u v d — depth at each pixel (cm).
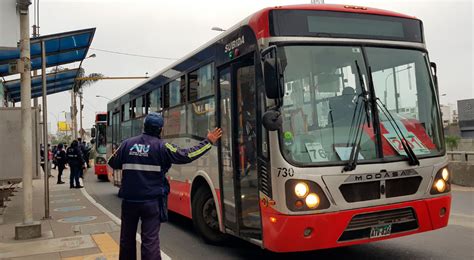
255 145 568
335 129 529
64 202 1336
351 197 511
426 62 607
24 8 826
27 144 827
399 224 536
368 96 549
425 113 587
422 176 550
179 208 845
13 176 1041
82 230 867
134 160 509
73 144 1806
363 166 518
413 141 560
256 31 559
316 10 555
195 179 769
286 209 501
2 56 1228
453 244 704
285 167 504
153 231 508
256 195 568
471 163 1498
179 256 680
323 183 502
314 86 534
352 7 578
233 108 627
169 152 512
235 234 627
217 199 686
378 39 578
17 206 1272
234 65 628
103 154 2247
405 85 580
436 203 557
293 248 500
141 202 505
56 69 1847
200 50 750
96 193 1666
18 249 727
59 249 719
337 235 502
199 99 752
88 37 1215
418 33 612
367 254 659
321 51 546
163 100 946
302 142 516
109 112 1667
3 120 1041
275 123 494
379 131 541
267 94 499
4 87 1859
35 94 2067
